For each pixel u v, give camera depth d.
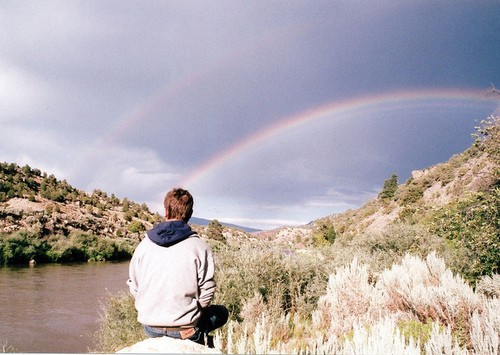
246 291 8.05
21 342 18.48
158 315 3.01
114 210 136.12
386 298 6.79
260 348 3.57
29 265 50.59
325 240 53.09
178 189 3.34
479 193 8.16
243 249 9.60
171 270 3.04
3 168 129.25
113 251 66.25
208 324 3.47
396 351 3.76
